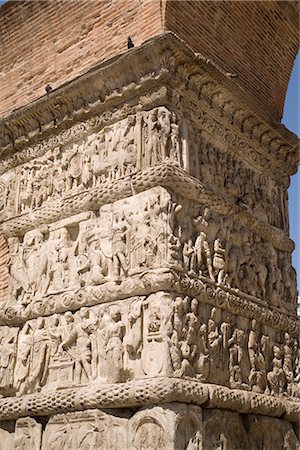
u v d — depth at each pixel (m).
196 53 8.95
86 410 8.24
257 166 10.48
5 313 9.68
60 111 9.88
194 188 8.70
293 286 10.52
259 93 10.92
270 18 10.62
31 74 10.95
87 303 8.72
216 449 8.02
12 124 10.46
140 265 8.27
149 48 8.66
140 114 8.97
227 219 9.41
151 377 7.70
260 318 9.52
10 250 10.11
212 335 8.50
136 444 7.61
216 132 9.59
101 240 8.84
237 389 8.71
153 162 8.61
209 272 8.75
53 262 9.38
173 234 8.30
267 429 9.05
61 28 10.48
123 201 8.80
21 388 9.16
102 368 8.28
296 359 10.20
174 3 9.14
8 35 11.23
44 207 9.78
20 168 10.52
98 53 9.92
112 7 9.77
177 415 7.46
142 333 8.02
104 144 9.34
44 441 8.60
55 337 8.97
